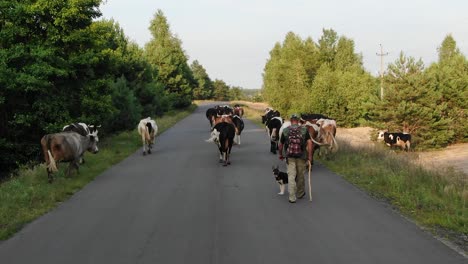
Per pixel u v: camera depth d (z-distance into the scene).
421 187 10.62
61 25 20.00
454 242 6.96
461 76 30.75
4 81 17.00
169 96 60.62
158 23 72.81
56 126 18.73
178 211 9.04
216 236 7.34
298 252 6.53
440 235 7.33
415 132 26.25
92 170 14.02
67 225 8.13
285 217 8.51
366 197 10.22
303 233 7.46
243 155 17.75
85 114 21.92
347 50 55.72
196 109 79.56
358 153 16.62
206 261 6.20
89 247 6.88
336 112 39.28
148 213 8.92
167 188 11.46
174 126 36.72
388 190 10.71
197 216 8.63
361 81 40.19
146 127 18.41
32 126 20.06
